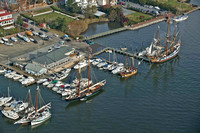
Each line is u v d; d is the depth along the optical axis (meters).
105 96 170.75
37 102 153.75
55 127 144.38
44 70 187.00
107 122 148.00
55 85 174.38
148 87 181.12
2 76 187.62
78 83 177.00
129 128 143.38
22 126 144.38
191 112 156.38
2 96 165.25
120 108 159.38
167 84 185.00
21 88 174.50
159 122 147.88
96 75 191.50
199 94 173.62
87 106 161.38
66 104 161.75
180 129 142.88
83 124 146.62
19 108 152.12
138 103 164.00
